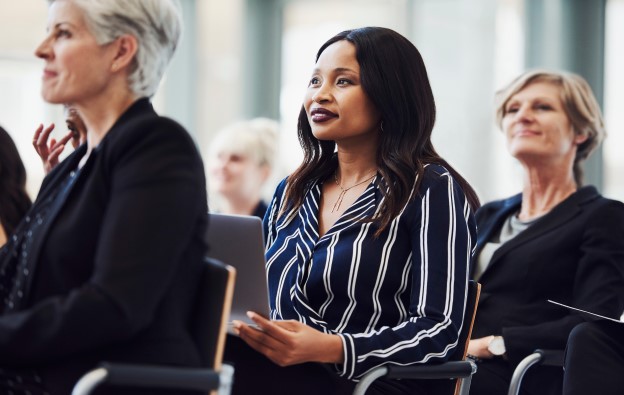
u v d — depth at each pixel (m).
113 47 2.07
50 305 1.82
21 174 2.89
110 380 1.75
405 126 2.72
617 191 6.25
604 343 2.81
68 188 1.99
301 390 2.51
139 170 1.89
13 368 1.96
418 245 2.58
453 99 7.00
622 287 3.26
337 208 2.78
